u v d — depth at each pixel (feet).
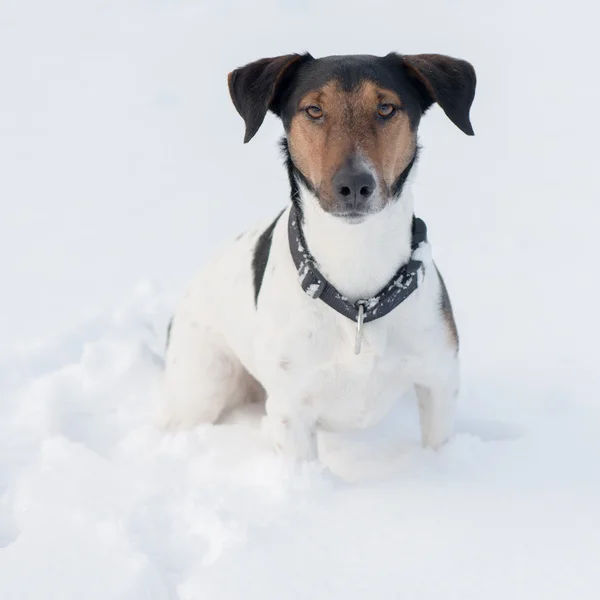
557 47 11.57
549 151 9.25
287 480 5.66
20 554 5.40
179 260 7.87
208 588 5.18
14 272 7.81
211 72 11.91
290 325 5.69
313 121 5.56
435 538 5.31
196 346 6.25
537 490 5.52
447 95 5.67
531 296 7.12
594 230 7.73
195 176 9.47
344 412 5.84
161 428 6.33
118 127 10.77
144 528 5.53
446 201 8.34
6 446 6.17
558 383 6.40
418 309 5.68
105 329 7.10
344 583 5.16
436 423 5.90
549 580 5.14
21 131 10.73
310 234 5.63
